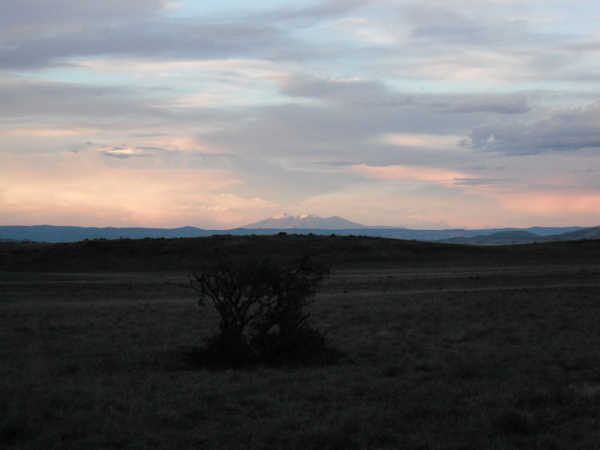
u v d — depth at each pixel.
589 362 14.60
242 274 16.08
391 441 8.39
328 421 9.30
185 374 14.02
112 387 12.33
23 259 89.81
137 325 24.73
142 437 8.59
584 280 51.81
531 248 95.81
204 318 27.42
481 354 16.19
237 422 9.44
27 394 11.34
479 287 48.22
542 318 25.61
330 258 89.38
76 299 41.69
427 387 11.88
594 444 8.02
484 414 9.57
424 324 24.19
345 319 26.50
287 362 15.70
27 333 22.38
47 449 8.08
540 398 10.58
